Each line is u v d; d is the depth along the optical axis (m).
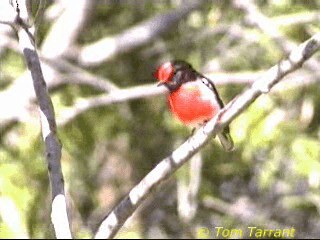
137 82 15.45
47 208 13.70
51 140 6.20
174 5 15.08
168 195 15.60
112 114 15.33
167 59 14.93
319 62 13.23
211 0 14.27
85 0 14.35
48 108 6.26
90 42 15.38
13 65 14.52
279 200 15.11
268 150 14.00
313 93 13.95
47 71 13.81
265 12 14.03
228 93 13.85
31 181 13.68
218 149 14.91
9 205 12.52
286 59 5.91
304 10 13.71
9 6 6.41
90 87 14.70
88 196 15.43
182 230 14.96
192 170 14.07
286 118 13.79
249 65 14.23
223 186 15.46
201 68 14.13
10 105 13.59
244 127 13.26
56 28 14.35
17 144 13.80
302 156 13.33
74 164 14.79
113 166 15.81
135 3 15.30
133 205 6.45
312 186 13.52
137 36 14.39
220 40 14.52
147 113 15.59
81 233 14.55
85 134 14.95
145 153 16.02
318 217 15.08
